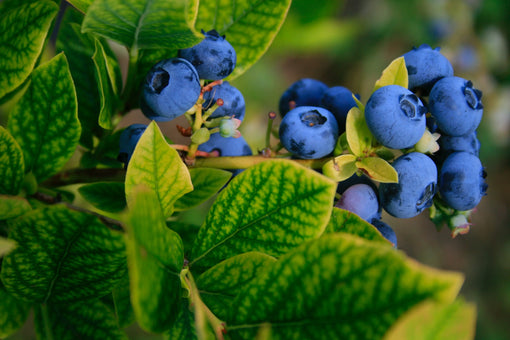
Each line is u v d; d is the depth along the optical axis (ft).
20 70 0.82
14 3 0.86
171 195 0.79
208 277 0.78
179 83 0.84
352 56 3.20
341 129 0.90
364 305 0.70
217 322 0.76
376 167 0.84
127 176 0.77
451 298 0.67
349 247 0.70
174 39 0.83
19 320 0.83
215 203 0.79
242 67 0.92
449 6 2.62
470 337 0.65
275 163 0.77
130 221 0.68
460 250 3.52
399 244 3.44
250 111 2.54
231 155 0.91
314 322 0.71
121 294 0.81
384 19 2.93
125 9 0.79
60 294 0.79
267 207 0.78
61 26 0.92
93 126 0.93
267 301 0.73
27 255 0.76
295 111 0.87
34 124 0.84
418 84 0.90
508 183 3.60
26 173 0.86
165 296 0.74
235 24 0.90
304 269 0.71
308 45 1.79
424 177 0.85
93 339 0.81
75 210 0.74
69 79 0.83
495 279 3.48
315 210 0.77
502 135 2.85
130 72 0.87
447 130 0.88
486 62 2.60
